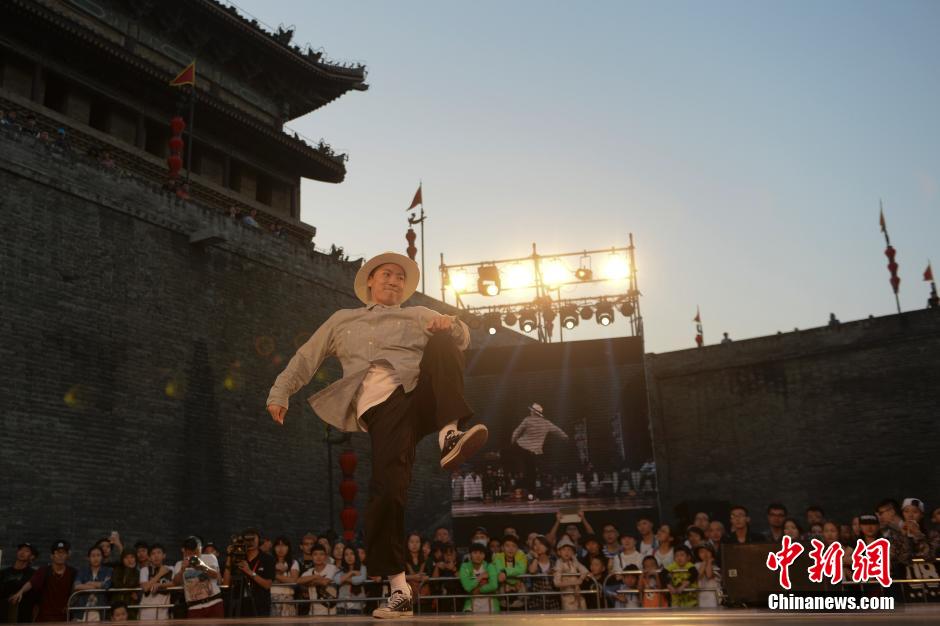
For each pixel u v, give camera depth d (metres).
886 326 32.69
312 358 3.98
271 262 28.23
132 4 31.64
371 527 3.57
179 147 27.67
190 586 10.18
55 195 22.05
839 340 33.50
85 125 28.33
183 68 33.66
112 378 22.36
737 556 4.88
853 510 32.19
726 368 35.78
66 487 20.59
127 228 23.75
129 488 22.06
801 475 33.47
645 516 20.25
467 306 34.62
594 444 20.89
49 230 21.69
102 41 27.94
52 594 11.27
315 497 27.70
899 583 7.32
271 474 26.39
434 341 3.69
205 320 25.52
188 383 24.48
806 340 34.22
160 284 24.34
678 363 36.69
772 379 34.88
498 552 11.95
